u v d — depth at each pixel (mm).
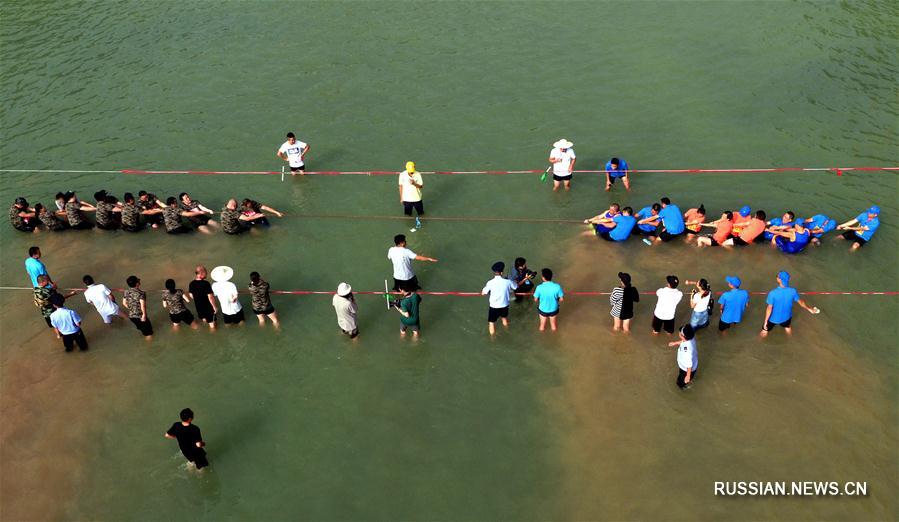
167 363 15664
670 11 29688
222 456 13734
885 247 18219
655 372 15133
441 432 14102
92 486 13289
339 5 31266
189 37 28906
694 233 18656
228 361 15695
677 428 14008
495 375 15234
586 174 21094
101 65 27000
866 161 21141
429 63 26750
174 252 18750
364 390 14992
